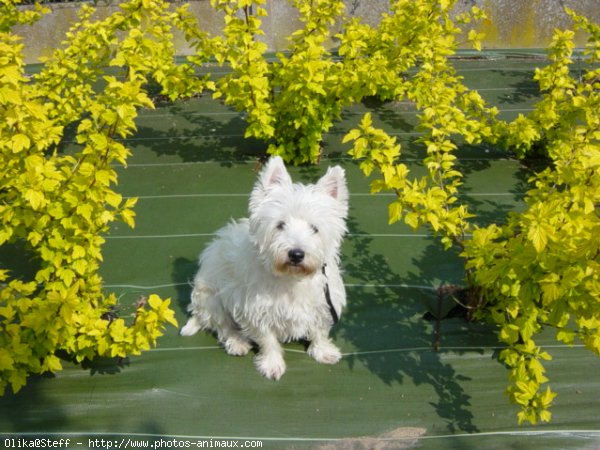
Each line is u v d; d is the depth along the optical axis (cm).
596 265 158
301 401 187
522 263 168
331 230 186
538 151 257
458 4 377
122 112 173
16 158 175
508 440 180
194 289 198
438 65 240
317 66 231
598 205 187
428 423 183
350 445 180
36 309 174
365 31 252
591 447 179
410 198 179
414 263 218
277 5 373
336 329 202
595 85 238
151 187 245
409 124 278
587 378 190
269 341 192
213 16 373
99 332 179
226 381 191
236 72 244
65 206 175
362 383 190
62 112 247
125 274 215
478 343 197
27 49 368
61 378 190
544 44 386
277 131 252
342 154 260
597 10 378
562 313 166
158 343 198
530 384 169
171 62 262
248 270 187
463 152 261
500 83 320
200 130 274
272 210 182
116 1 366
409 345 198
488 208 237
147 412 185
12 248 221
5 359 169
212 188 244
